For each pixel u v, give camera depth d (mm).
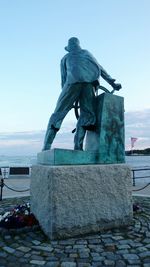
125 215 5688
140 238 4926
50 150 5629
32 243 4727
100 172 5543
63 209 4980
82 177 5297
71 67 6176
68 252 4297
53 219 4879
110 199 5562
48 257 4109
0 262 3941
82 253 4254
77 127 6477
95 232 5258
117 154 6148
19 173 17406
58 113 6141
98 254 4207
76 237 5012
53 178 4988
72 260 4000
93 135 6375
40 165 6289
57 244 4637
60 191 5004
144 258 4051
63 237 4922
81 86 6242
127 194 5816
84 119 6328
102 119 6082
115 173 5742
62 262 3930
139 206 7691
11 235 5176
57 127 6094
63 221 4949
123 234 5168
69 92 6129
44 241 4824
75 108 6609
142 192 10961
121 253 4242
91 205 5297
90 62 6320
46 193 5238
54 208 4910
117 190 5695
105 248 4453
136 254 4195
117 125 6305
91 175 5414
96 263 3895
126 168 5922
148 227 5578
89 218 5227
